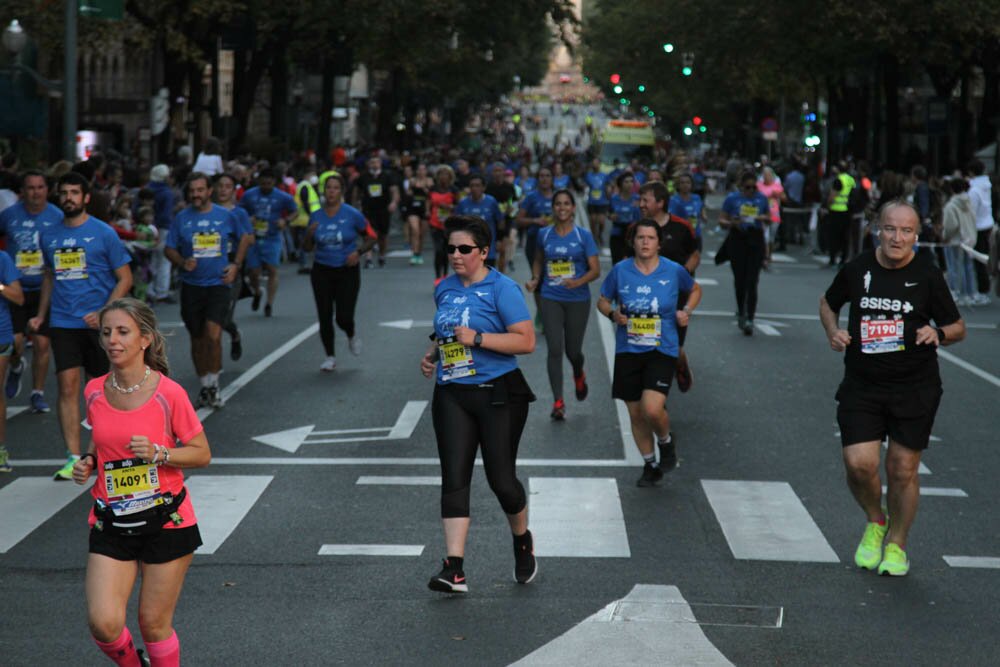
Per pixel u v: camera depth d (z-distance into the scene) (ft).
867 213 113.60
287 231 159.63
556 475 56.80
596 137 397.80
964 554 45.83
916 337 41.98
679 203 97.45
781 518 50.14
